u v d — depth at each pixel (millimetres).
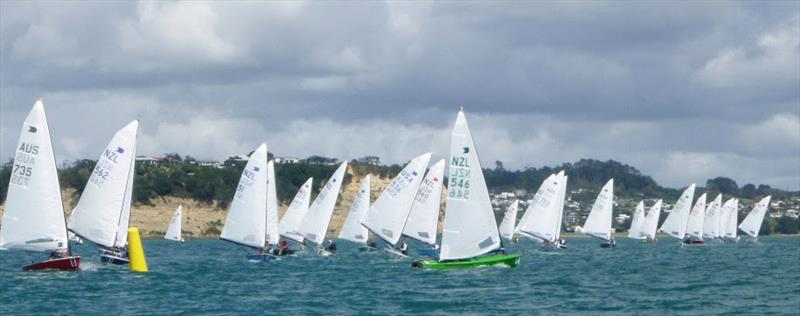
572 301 52281
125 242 76750
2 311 47500
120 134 69250
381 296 54562
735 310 48719
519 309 48719
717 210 185250
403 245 92250
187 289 58875
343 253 106125
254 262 87750
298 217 108188
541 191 121625
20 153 62219
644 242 193000
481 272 68375
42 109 62438
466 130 66188
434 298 53344
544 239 121438
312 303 51500
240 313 47281
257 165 87875
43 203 62375
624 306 50188
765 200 199250
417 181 91562
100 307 49250
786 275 74688
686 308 49500
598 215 150375
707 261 100500
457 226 66938
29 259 98500
